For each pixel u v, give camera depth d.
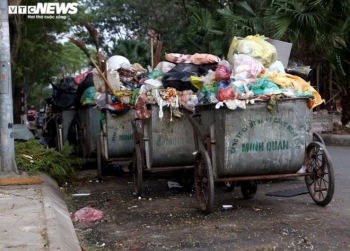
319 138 8.03
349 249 4.61
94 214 6.25
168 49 27.55
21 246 4.35
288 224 5.47
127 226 5.74
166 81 7.09
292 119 5.80
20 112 21.14
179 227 5.55
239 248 4.72
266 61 6.48
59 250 4.24
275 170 5.96
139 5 30.05
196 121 6.46
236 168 5.79
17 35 15.12
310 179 6.43
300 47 17.16
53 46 21.77
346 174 8.77
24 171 8.08
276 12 13.06
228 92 5.61
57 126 12.45
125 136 8.96
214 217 5.91
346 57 14.52
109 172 10.00
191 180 7.78
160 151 7.16
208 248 4.76
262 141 5.75
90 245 5.08
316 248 4.66
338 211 6.02
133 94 8.41
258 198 6.97
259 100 5.62
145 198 7.34
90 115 10.11
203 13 19.06
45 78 26.11
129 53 30.55
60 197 7.30
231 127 5.68
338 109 23.19
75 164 10.53
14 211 5.69
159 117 7.02
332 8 12.92
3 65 7.70
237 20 16.14
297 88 5.82
